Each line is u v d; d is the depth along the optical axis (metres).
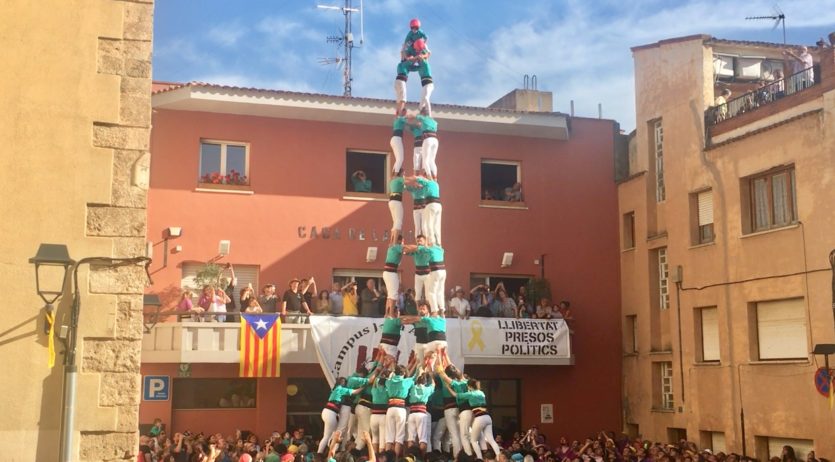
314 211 28.42
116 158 12.27
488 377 29.08
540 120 30.41
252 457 22.80
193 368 26.22
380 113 28.81
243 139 28.03
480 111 29.78
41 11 12.34
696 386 26.48
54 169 12.05
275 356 25.23
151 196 26.91
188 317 25.69
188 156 27.42
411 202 29.72
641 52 29.97
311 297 27.00
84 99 12.28
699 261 26.72
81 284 11.92
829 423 21.78
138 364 12.01
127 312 12.05
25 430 11.49
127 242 12.13
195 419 26.30
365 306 26.84
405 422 20.53
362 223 28.88
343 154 28.94
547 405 29.47
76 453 11.65
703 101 27.02
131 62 12.53
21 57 12.18
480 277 29.94
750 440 24.27
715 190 26.22
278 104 27.92
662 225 28.94
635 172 30.91
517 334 27.91
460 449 21.09
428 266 21.69
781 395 23.34
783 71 28.12
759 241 24.47
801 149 23.22
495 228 30.09
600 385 30.12
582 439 29.61
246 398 27.00
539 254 30.33
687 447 24.95
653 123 29.64
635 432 29.69
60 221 11.96
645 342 29.22
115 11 12.59
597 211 31.12
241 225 27.66
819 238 22.50
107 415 11.80
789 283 23.36
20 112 12.06
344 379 21.81
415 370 21.19
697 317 26.86
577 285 30.50
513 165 30.92
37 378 11.60
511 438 29.09
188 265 27.12
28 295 11.73
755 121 25.19
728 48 28.14
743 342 24.77
